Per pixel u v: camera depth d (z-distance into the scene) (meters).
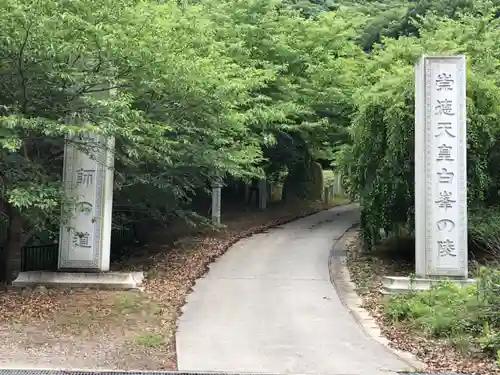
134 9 9.99
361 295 10.34
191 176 13.47
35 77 9.20
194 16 12.43
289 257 13.80
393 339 7.86
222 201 22.09
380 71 13.60
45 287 10.02
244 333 7.95
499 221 11.29
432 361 6.86
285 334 7.94
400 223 12.73
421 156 10.52
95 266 10.52
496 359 6.77
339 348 7.36
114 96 9.52
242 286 10.86
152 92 10.58
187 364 6.58
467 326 7.73
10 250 10.76
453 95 10.49
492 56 14.26
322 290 10.66
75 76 9.13
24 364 6.33
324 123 17.25
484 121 11.56
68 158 10.61
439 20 18.50
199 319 8.63
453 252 10.26
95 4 9.27
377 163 12.52
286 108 15.20
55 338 7.37
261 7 17.31
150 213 13.93
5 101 9.46
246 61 15.48
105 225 10.66
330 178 29.88
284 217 20.67
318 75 16.94
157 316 8.66
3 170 9.36
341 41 18.06
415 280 10.00
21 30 8.33
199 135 12.23
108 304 9.09
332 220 20.88
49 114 9.70
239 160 12.54
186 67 10.03
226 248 14.79
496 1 20.77
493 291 7.88
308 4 25.98
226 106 11.61
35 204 8.95
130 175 11.95
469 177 11.69
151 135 10.67
